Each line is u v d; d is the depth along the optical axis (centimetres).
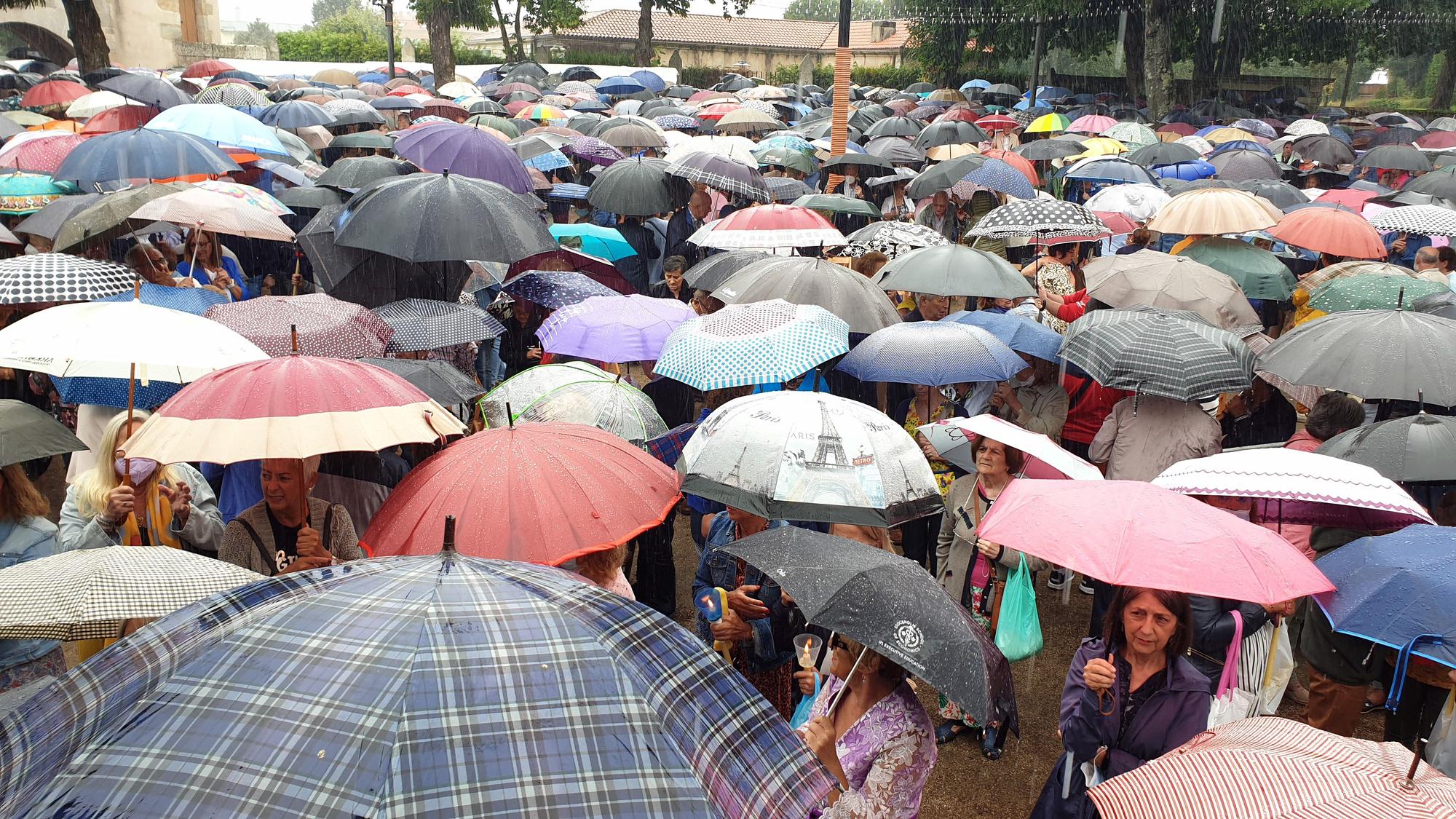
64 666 402
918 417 661
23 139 1225
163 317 443
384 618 197
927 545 611
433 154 903
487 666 188
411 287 703
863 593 295
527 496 363
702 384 509
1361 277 839
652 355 611
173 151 869
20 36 3850
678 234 1087
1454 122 2769
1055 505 363
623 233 1084
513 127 1698
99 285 593
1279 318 1076
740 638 404
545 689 187
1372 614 328
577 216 1293
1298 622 555
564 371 566
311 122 1661
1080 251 1050
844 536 422
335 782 165
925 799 482
